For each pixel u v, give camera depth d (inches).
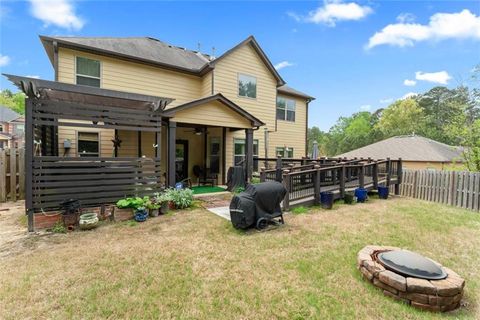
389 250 138.7
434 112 1466.5
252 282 121.8
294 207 265.6
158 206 243.9
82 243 171.3
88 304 104.0
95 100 270.1
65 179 212.7
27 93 196.4
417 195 374.9
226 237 184.2
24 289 114.2
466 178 307.0
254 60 473.1
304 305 104.3
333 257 150.3
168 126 310.7
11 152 306.5
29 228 196.1
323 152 2085.4
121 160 239.6
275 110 510.0
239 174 388.2
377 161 364.5
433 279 108.1
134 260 144.5
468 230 207.0
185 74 428.5
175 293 112.3
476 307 105.8
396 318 97.6
